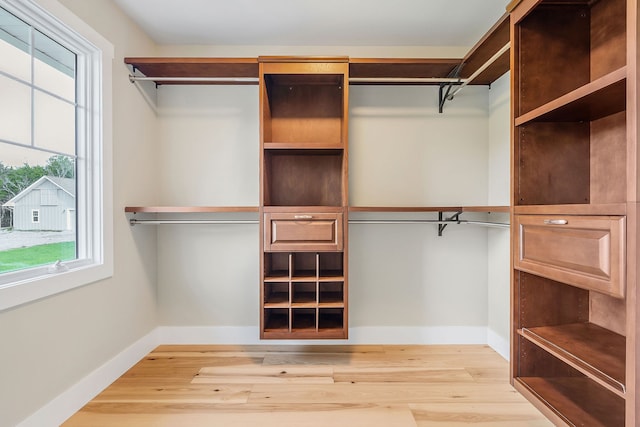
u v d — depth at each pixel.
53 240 1.59
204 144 2.43
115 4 1.89
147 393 1.76
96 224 1.78
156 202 2.40
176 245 2.43
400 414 1.59
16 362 1.29
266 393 1.76
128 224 2.04
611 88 0.99
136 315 2.14
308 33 2.22
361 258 2.44
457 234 2.45
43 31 1.50
